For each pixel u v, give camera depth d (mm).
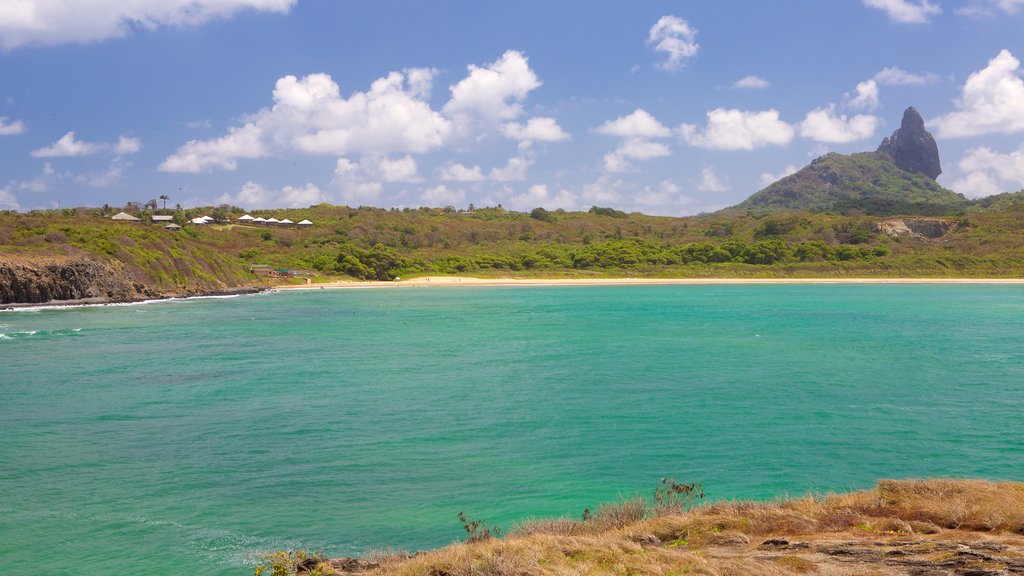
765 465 25578
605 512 16641
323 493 22656
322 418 33156
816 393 39000
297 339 65875
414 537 19031
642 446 28234
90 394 38781
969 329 73500
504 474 24703
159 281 126000
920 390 39750
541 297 132250
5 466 25484
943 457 26531
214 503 21719
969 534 12984
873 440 28984
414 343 62844
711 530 14180
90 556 17781
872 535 13219
